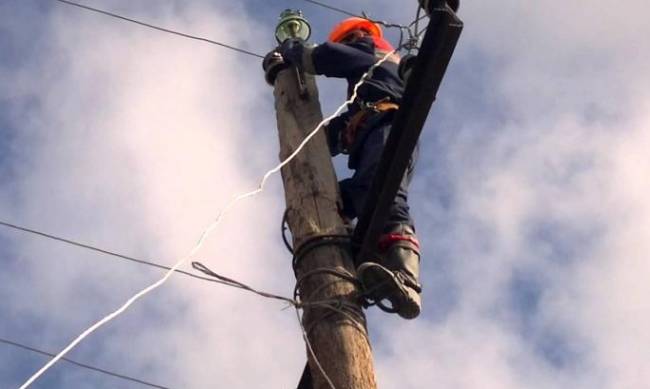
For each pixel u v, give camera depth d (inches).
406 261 272.4
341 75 313.0
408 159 267.6
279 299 260.2
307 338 257.8
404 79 294.2
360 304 264.7
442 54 259.9
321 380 248.7
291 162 294.4
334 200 284.4
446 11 256.8
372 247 272.5
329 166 293.4
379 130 294.8
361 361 249.6
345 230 278.1
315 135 301.6
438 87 263.1
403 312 269.6
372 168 286.8
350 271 268.5
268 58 330.3
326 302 258.1
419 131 265.6
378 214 269.4
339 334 253.8
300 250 273.7
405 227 278.2
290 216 283.7
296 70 316.8
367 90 303.4
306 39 346.0
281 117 310.5
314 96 315.3
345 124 310.8
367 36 319.6
